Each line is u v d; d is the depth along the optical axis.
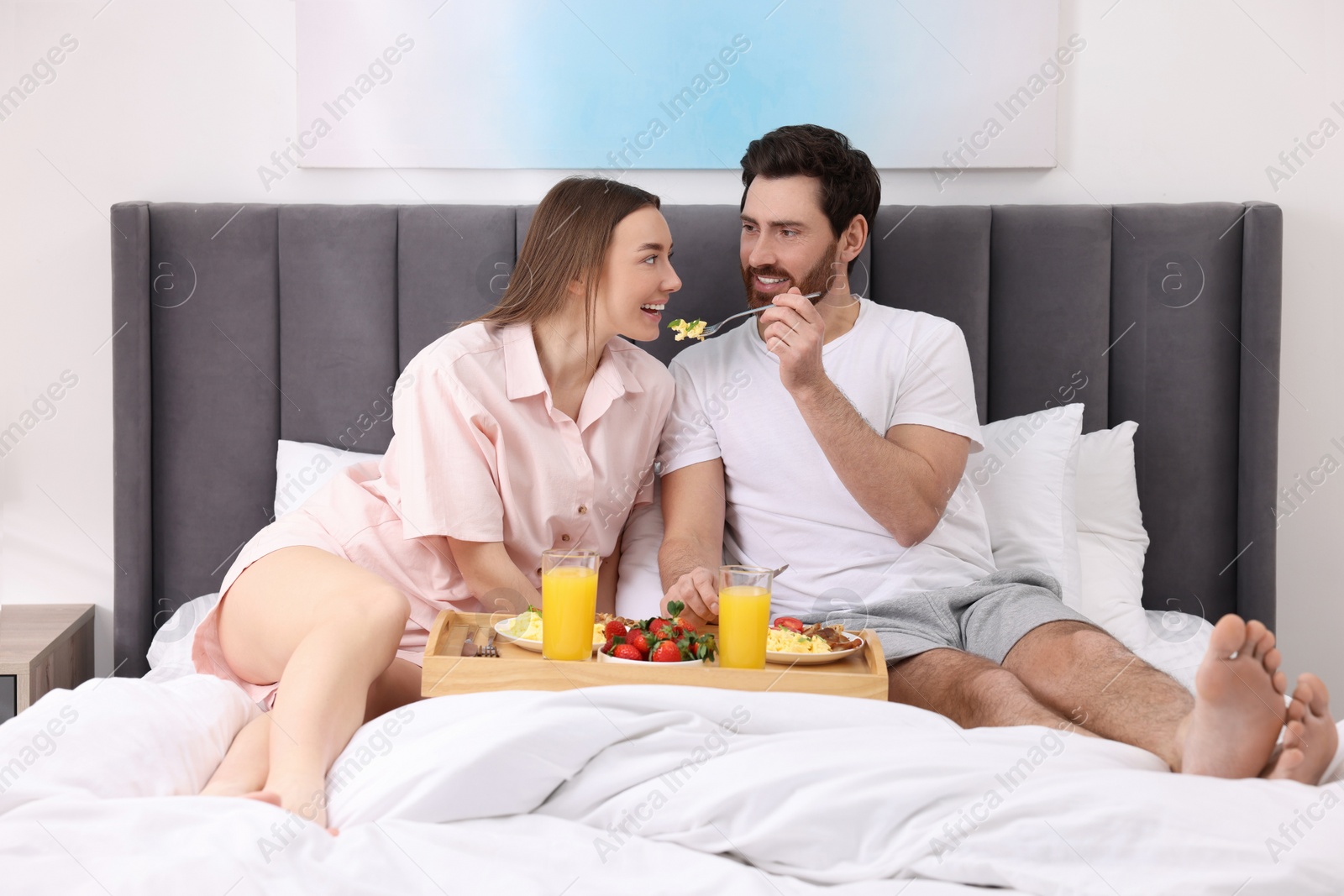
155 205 2.10
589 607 1.32
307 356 2.12
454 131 2.18
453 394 1.56
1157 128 2.17
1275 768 1.03
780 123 2.17
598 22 2.16
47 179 2.15
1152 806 0.92
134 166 2.16
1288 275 2.18
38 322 2.16
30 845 0.86
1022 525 1.89
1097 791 0.94
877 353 1.78
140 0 2.14
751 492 1.79
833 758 1.02
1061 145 2.19
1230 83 2.16
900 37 2.15
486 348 1.63
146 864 0.84
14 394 2.16
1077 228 2.10
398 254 2.12
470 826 0.98
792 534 1.74
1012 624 1.47
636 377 1.76
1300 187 2.16
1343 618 2.21
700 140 2.18
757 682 1.30
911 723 1.16
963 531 1.77
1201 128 2.17
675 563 1.66
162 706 1.16
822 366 1.64
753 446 1.77
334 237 2.11
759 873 0.92
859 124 2.17
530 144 2.18
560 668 1.30
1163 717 1.19
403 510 1.56
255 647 1.44
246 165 2.18
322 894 0.84
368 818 1.00
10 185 2.14
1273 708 1.01
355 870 0.87
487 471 1.58
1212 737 1.04
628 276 1.65
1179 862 0.88
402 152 2.18
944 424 1.72
